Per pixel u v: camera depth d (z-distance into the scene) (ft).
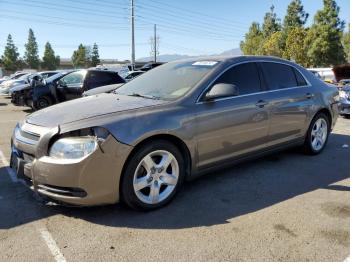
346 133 26.07
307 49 132.57
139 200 12.12
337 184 15.25
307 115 18.21
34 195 13.69
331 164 17.98
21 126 12.67
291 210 12.67
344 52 131.85
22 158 12.25
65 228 11.28
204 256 9.82
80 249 10.12
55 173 10.98
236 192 14.28
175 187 13.08
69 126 11.28
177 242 10.51
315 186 15.01
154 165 12.38
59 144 11.11
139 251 10.05
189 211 12.55
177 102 13.16
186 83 14.30
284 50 152.25
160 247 10.25
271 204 13.17
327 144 22.24
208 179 15.67
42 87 39.37
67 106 13.28
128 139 11.48
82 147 10.97
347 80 43.11
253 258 9.75
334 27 127.03
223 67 14.80
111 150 11.23
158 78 15.72
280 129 16.75
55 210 12.50
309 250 10.14
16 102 41.37
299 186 14.98
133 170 11.82
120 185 11.78
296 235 10.94
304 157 19.13
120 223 11.62
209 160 14.06
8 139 24.57
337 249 10.19
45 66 291.58
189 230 11.23
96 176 11.14
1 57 264.52
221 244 10.42
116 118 11.71
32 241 10.53
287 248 10.23
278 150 17.29
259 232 11.11
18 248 10.16
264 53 161.58
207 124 13.57
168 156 12.71
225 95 13.41
